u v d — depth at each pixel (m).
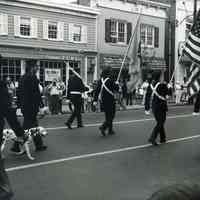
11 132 8.13
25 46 24.53
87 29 28.23
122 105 22.42
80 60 27.72
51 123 14.79
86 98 21.03
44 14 25.64
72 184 6.41
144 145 10.23
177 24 35.34
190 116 18.30
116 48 30.16
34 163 7.87
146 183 6.54
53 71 26.09
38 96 8.88
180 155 8.99
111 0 29.75
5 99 5.95
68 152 9.06
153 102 10.39
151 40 33.31
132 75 29.28
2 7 23.53
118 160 8.31
